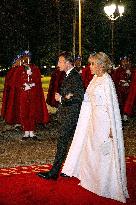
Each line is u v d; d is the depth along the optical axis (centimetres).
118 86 1359
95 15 3325
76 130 657
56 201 571
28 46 3366
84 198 585
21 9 3384
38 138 1054
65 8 3359
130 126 1259
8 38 3472
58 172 670
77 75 657
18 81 1095
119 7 1875
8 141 1017
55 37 3512
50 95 1337
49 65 3744
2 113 1156
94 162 609
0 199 578
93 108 610
